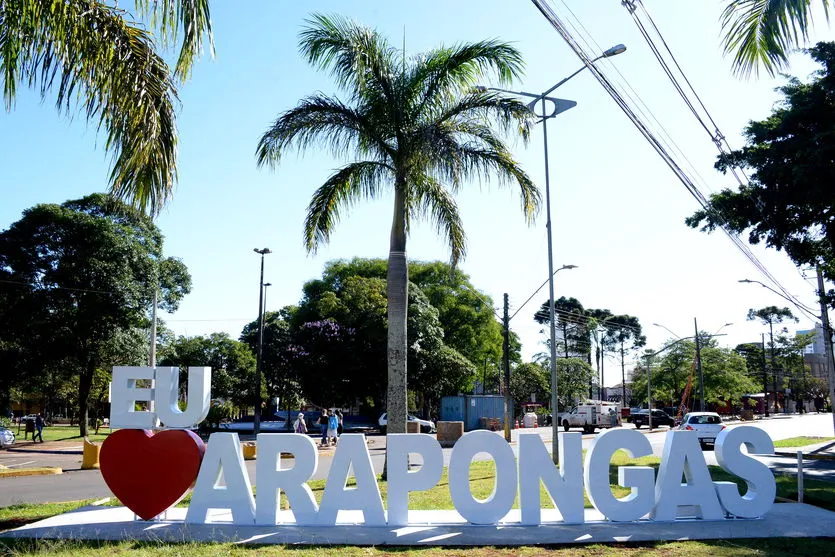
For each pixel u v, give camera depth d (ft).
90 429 173.58
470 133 49.75
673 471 32.55
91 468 70.44
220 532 29.81
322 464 69.41
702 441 95.20
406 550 26.89
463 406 154.51
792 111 67.87
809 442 99.86
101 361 115.96
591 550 27.02
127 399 32.63
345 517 33.35
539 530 30.37
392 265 49.42
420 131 47.11
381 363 149.28
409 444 31.71
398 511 31.22
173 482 31.89
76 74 25.94
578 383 213.66
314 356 147.54
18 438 131.54
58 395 194.70
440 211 52.34
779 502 37.32
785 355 293.84
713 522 32.04
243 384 152.35
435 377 152.46
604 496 32.04
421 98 49.75
